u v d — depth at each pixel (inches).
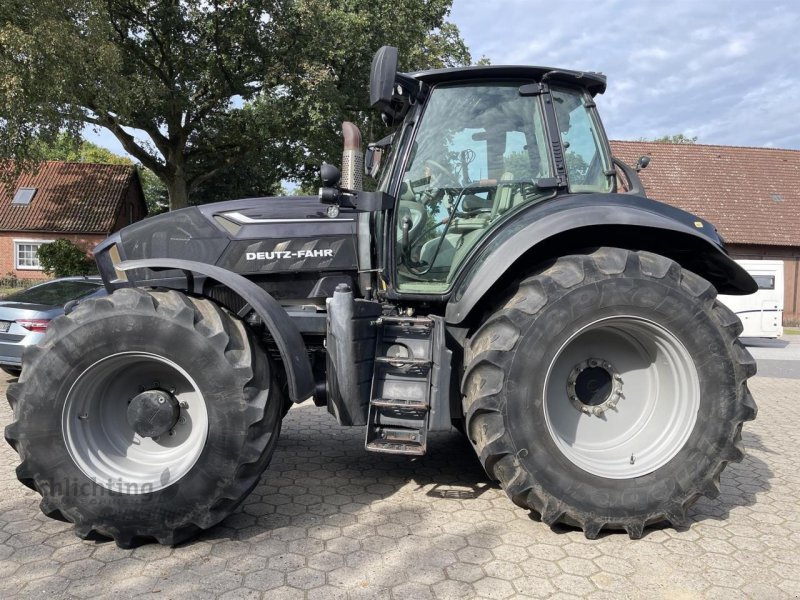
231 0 660.1
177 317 107.3
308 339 142.6
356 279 147.5
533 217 122.0
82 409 111.3
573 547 108.9
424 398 116.9
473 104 132.1
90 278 314.7
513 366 110.0
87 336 107.0
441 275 133.6
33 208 1022.4
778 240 764.6
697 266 133.8
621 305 111.9
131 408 112.7
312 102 678.5
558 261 116.6
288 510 125.0
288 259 144.6
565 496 110.3
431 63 728.3
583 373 123.2
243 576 97.5
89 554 105.5
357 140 132.2
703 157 861.2
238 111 782.5
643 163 156.3
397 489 138.0
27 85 497.0
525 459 110.0
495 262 117.6
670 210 127.3
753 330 542.3
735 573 100.3
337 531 114.6
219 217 146.6
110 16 663.1
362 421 118.2
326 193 124.7
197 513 106.4
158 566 101.1
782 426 210.7
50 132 535.5
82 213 1021.2
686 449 114.4
